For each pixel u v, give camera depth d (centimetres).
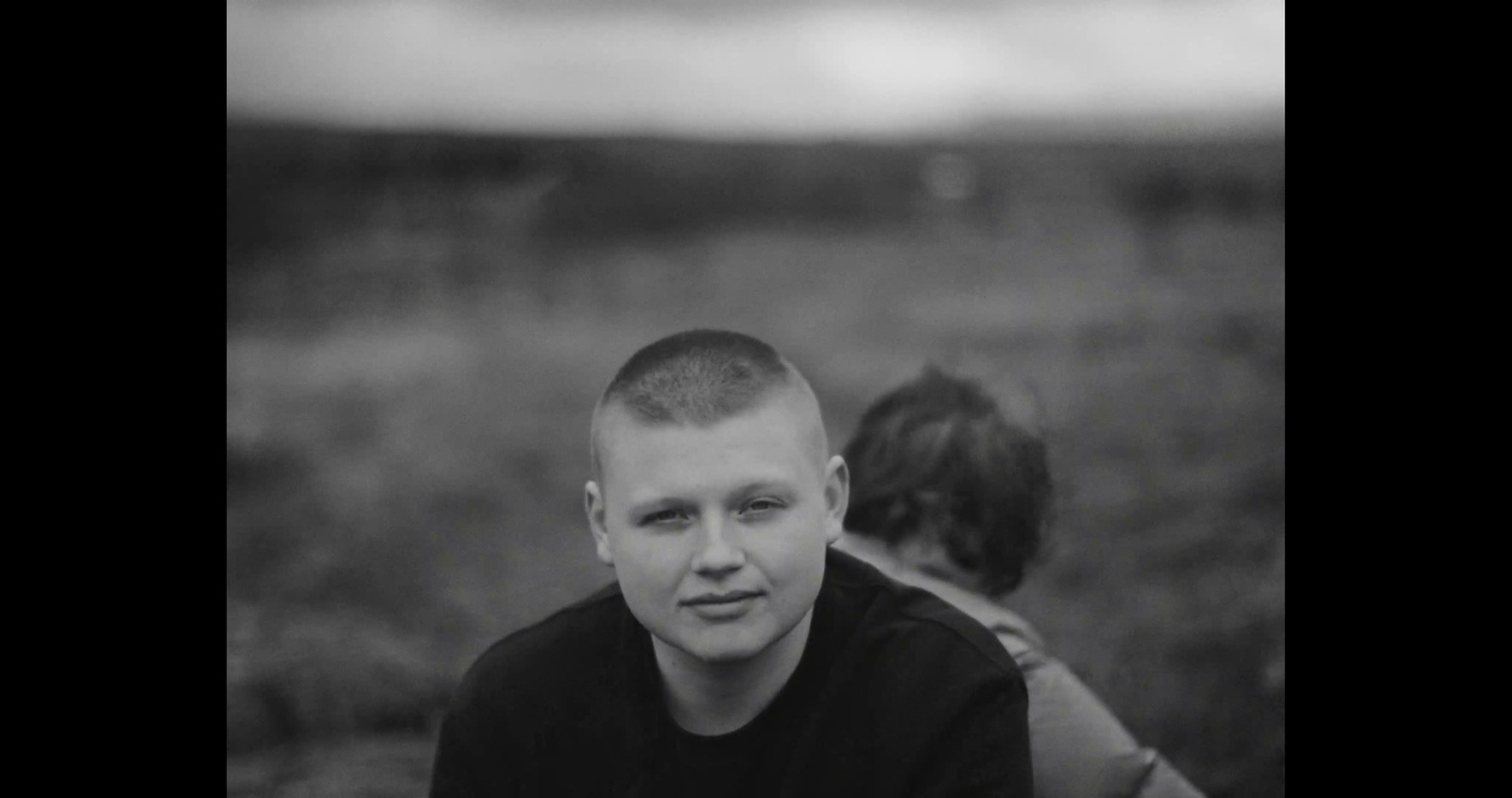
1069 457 744
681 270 1786
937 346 1134
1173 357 1031
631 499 176
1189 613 491
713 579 173
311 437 885
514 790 205
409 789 387
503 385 1098
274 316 1415
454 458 845
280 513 709
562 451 893
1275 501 643
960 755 186
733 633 174
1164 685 432
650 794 193
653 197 2309
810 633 196
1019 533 251
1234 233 1850
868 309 1421
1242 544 577
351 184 2062
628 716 197
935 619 197
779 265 1841
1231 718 402
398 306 1484
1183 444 759
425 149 2253
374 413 980
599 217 2178
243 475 792
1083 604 518
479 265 1739
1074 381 941
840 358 1103
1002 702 189
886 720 189
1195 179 2364
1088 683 432
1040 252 1825
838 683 192
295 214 1848
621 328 1387
